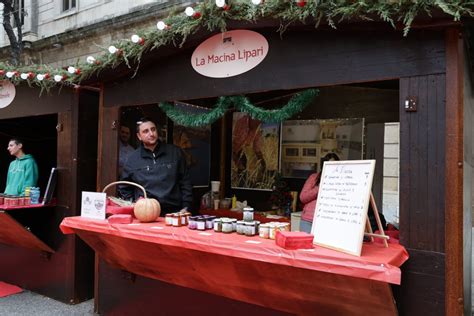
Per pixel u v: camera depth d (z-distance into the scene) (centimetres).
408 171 190
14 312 347
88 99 368
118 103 317
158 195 301
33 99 396
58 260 376
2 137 539
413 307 186
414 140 188
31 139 544
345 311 197
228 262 216
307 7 191
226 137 508
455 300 176
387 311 181
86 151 366
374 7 175
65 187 367
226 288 242
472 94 266
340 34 208
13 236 386
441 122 181
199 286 260
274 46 231
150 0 748
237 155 498
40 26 934
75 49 852
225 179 507
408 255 188
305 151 445
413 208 188
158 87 289
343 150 423
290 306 220
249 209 226
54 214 376
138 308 301
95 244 291
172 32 247
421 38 186
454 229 177
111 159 323
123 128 398
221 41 253
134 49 266
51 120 519
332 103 429
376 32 198
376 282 166
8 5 732
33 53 916
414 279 186
